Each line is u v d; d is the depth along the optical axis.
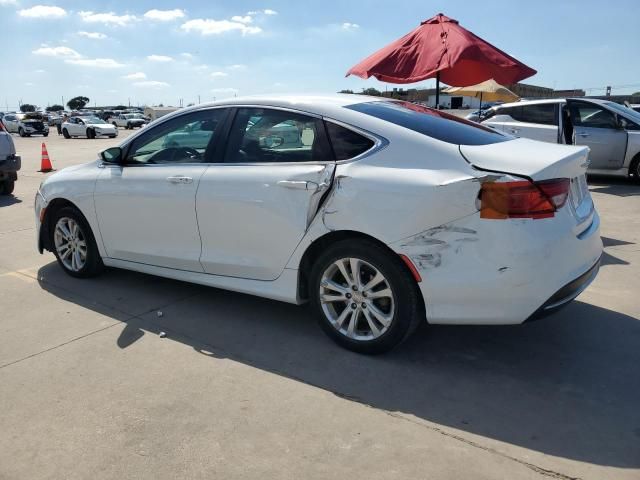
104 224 4.62
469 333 3.85
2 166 9.25
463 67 6.72
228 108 4.02
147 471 2.46
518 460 2.50
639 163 10.06
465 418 2.84
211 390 3.12
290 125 3.69
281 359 3.49
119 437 2.70
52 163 16.52
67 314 4.24
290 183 3.51
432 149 3.21
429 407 2.94
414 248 3.13
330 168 3.41
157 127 4.38
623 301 4.40
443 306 3.15
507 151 3.23
